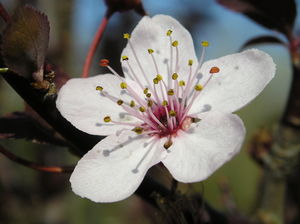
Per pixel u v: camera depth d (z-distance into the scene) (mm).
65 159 71
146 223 77
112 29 77
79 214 73
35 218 72
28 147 72
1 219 71
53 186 73
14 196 72
